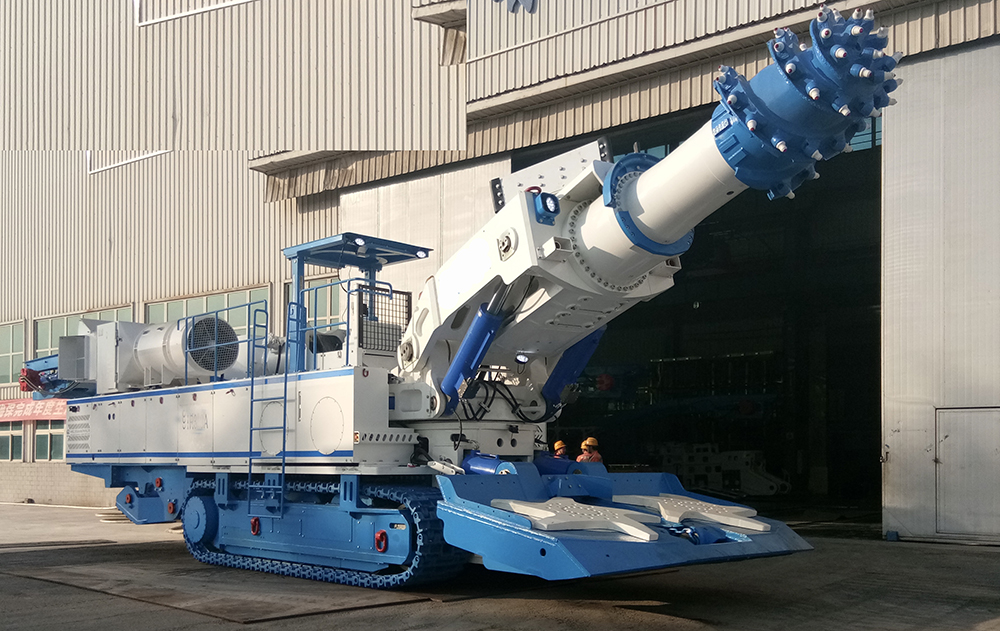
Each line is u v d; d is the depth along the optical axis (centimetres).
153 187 2298
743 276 2695
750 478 2377
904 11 1311
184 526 1124
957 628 708
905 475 1312
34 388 1412
